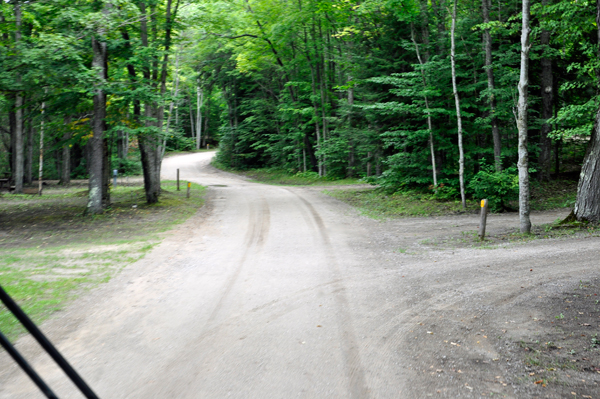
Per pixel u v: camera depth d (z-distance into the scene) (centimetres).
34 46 1475
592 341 493
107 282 802
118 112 1867
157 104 1989
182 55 2889
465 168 2038
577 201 1270
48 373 442
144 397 398
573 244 1002
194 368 457
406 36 2103
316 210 1806
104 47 1733
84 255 1030
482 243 1118
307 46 3275
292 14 2830
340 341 526
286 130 4359
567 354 468
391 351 494
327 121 3484
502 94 1748
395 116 2147
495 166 1856
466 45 1952
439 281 771
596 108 1451
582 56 2125
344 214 1708
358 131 2303
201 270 893
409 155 2048
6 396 395
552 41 1911
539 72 2278
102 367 459
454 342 513
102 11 1689
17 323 577
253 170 4791
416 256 989
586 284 696
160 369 455
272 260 978
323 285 772
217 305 671
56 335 548
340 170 3409
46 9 1605
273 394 403
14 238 1316
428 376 432
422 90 1917
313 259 983
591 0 1406
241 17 2912
